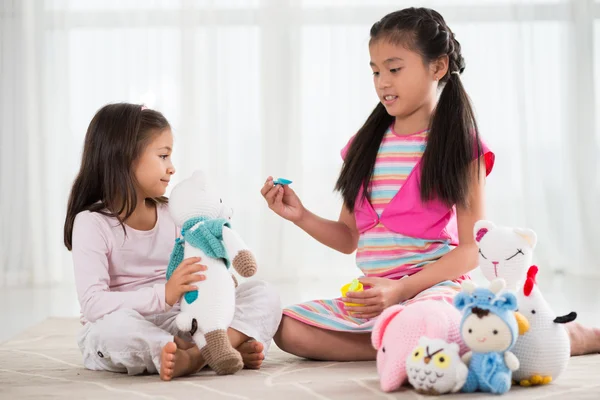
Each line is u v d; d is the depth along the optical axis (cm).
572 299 321
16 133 400
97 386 178
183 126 401
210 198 192
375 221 210
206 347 183
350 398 163
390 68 206
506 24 400
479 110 401
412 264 206
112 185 201
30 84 400
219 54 402
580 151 399
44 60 401
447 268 200
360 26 400
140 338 184
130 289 204
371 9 400
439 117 206
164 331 189
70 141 402
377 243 210
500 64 400
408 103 207
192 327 183
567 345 173
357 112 401
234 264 183
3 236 399
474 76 400
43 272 399
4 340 254
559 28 401
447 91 208
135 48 402
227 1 402
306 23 403
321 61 403
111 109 205
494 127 401
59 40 401
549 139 402
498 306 160
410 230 205
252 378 182
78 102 403
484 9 399
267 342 198
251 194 404
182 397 165
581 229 397
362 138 218
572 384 172
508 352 163
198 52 402
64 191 402
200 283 183
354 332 201
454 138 203
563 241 399
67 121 402
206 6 401
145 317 200
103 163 201
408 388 170
